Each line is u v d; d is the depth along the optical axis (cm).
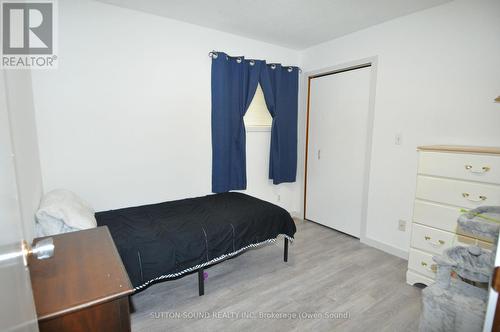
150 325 176
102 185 246
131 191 262
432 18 237
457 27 222
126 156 256
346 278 233
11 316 41
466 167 187
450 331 146
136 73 252
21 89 150
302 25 282
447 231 200
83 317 85
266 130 357
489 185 178
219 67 292
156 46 260
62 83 219
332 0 228
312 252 284
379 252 284
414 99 254
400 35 260
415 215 217
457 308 144
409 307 195
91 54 229
